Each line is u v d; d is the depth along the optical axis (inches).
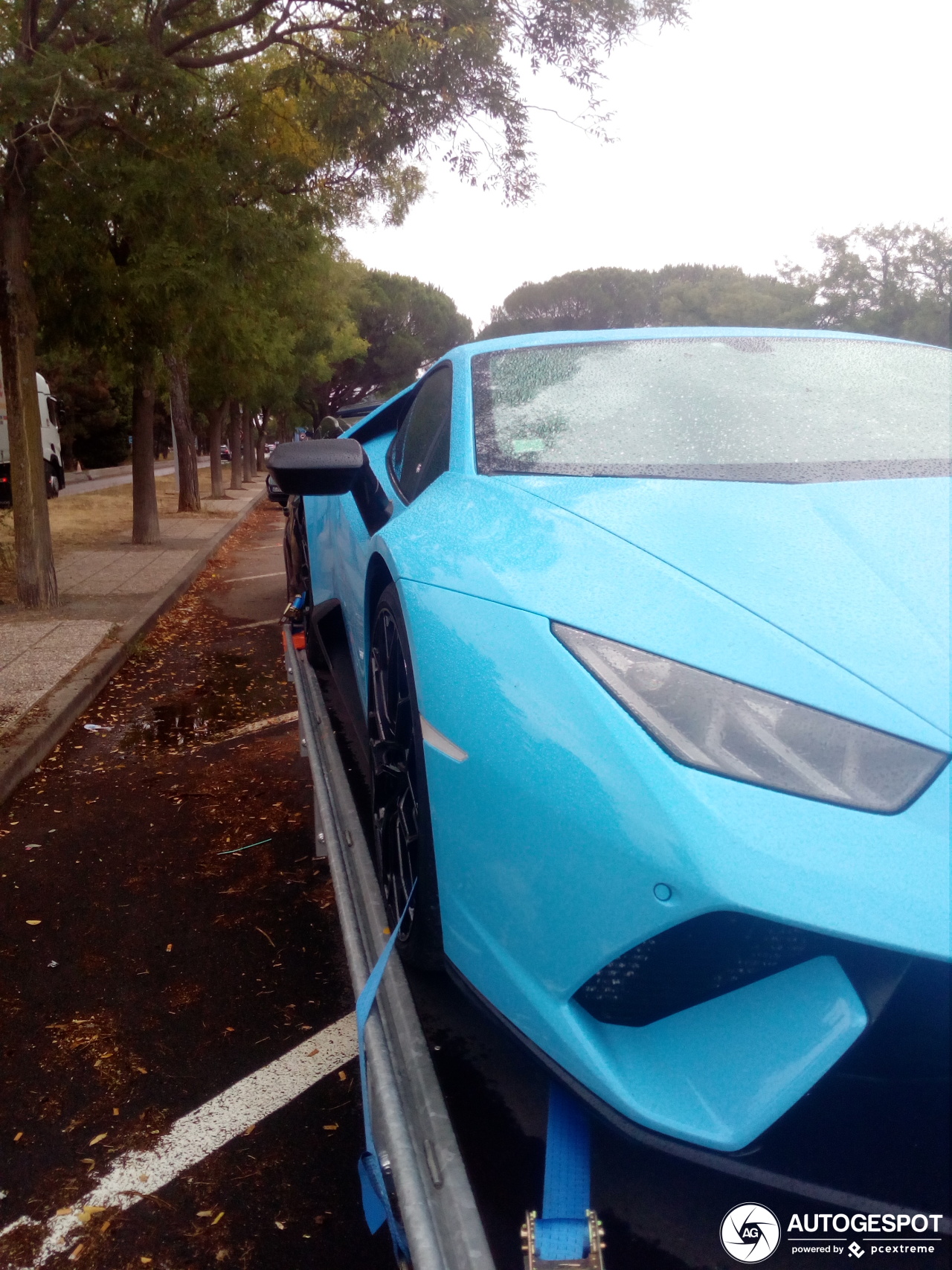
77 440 1972.2
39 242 304.3
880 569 61.1
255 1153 74.3
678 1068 52.0
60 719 193.0
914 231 1523.1
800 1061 48.1
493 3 283.6
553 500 75.4
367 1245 65.1
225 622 324.8
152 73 266.4
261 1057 86.6
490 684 61.7
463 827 62.4
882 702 52.2
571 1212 54.4
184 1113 79.2
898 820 48.1
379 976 63.7
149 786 161.3
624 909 51.9
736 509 69.4
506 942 59.2
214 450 962.7
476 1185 64.2
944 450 82.3
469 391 101.3
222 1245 65.4
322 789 100.8
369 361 2107.5
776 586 59.9
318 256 554.3
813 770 50.5
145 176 281.0
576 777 54.6
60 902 118.7
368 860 82.7
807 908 46.8
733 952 51.4
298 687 138.3
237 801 152.3
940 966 46.1
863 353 104.7
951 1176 50.3
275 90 360.8
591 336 110.5
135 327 346.0
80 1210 68.9
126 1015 93.9
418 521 85.0
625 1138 52.4
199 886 121.9
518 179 318.3
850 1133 50.1
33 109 246.4
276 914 113.7
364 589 101.3
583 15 283.0
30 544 311.9
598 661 57.6
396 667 81.4
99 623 289.3
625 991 54.4
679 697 54.6
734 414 89.5
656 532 66.9
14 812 150.6
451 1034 77.9
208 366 519.5
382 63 291.7
